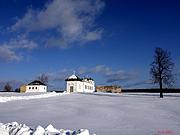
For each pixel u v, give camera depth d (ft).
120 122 75.77
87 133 32.09
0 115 92.99
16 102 149.28
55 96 205.36
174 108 117.80
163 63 209.15
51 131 35.47
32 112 102.22
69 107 121.08
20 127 38.50
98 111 104.73
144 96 214.69
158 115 93.25
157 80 207.31
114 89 335.67
